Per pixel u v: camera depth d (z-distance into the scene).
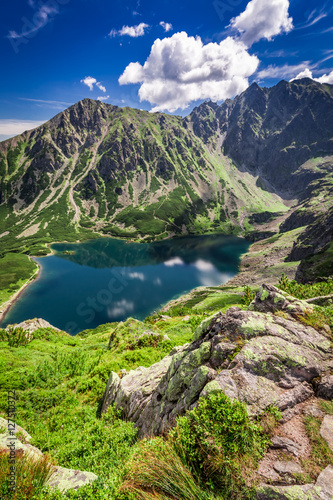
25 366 22.52
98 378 19.44
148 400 10.89
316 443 5.22
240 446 5.27
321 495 4.09
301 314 9.37
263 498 4.38
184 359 9.16
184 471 5.17
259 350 7.59
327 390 6.48
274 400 6.36
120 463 7.46
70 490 5.77
